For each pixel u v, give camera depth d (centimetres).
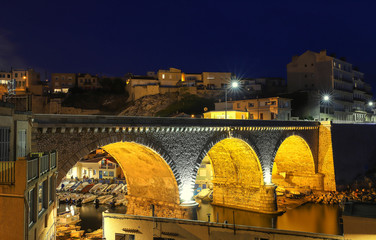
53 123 3039
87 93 14125
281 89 14275
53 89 14538
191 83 13488
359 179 7956
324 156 7575
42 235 2247
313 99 10688
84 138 3341
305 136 7169
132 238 3020
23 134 2648
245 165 6006
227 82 13912
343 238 2625
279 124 6150
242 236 2792
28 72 13212
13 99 2856
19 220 1864
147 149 4047
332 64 11525
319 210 6209
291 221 5538
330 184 7431
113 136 3606
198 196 7181
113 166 8525
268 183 5928
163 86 13712
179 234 2922
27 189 1897
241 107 10062
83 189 7606
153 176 4603
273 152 6084
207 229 2859
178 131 4309
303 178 7656
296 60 12288
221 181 6425
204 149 4691
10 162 1894
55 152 2678
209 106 12200
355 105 13350
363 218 2602
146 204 4709
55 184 2653
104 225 3111
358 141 8356
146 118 3878
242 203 6156
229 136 5084
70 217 5403
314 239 2653
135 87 13288
